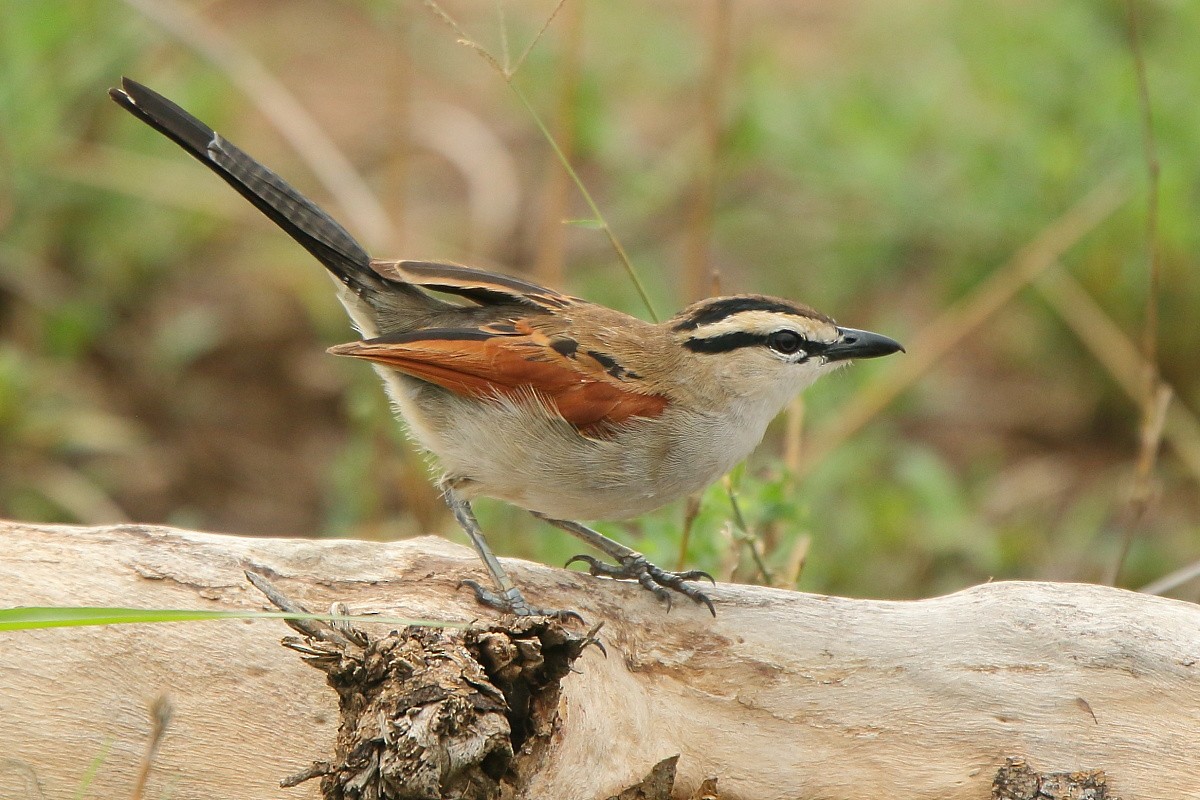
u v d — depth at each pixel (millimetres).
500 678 7074
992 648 8445
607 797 7770
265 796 7711
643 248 17516
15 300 15484
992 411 16516
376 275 10008
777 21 21125
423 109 19078
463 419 9438
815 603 8773
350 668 7012
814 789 8258
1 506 13742
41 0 15859
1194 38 15852
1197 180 15203
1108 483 15539
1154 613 8594
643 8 20500
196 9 20328
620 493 9516
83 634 7715
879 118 16750
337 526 13711
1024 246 15711
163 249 16328
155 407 15531
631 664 8461
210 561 8195
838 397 15508
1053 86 16109
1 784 7461
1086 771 8180
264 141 18047
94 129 16266
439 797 6723
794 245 17312
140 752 7617
